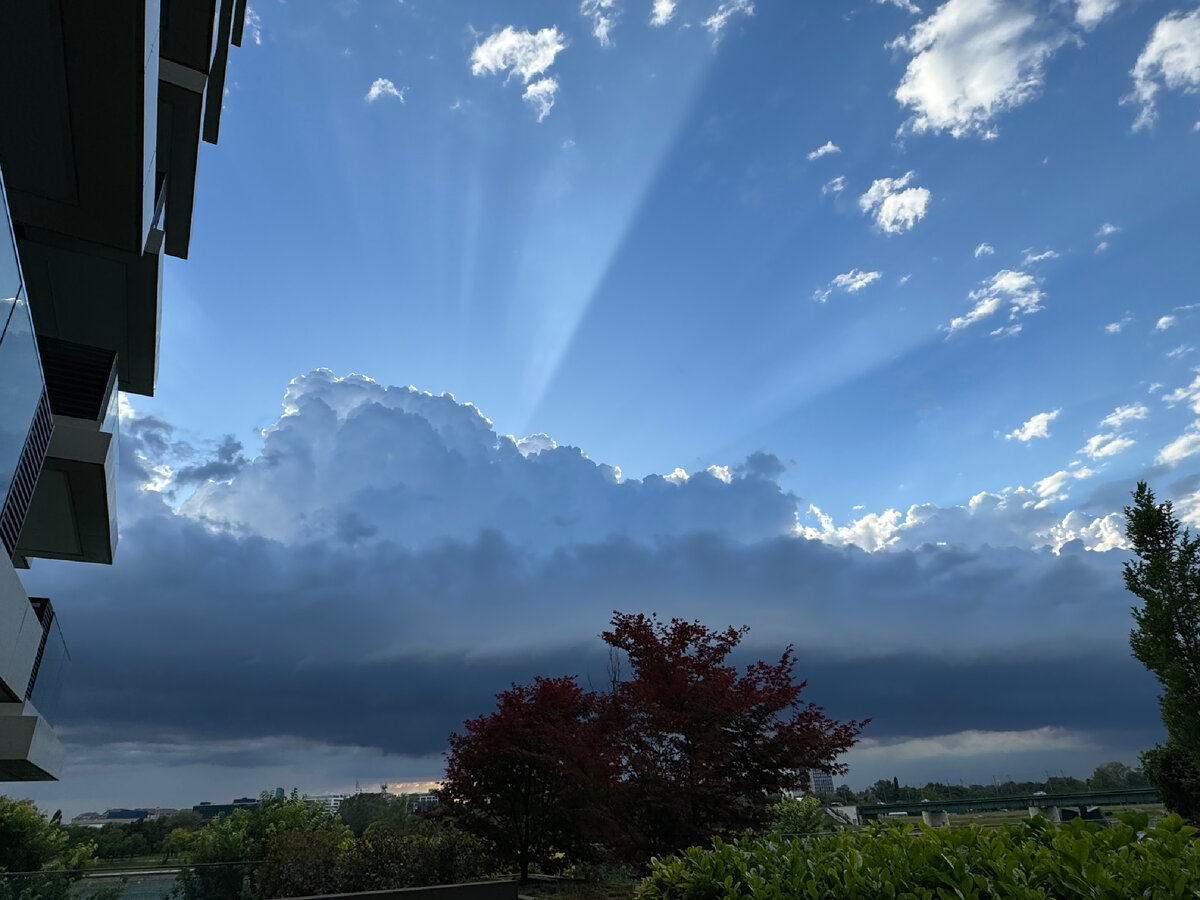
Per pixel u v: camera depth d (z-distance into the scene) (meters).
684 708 14.47
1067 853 4.27
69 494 15.61
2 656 10.17
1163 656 19.09
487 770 18.25
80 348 15.15
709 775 13.65
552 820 17.73
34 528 17.25
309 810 25.88
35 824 24.69
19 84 11.09
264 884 15.23
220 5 16.84
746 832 13.55
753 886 5.79
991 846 5.16
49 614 14.26
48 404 11.61
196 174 19.05
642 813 13.95
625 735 14.84
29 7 9.96
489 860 18.06
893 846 5.63
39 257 16.02
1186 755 18.45
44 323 18.39
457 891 15.70
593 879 17.97
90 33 10.38
